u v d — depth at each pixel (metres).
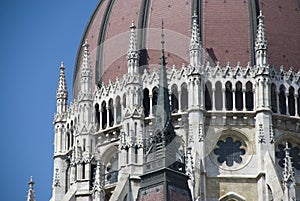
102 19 136.38
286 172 122.44
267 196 125.00
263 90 127.88
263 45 129.12
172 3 132.38
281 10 132.88
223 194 126.00
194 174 121.00
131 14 133.75
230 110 127.56
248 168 126.69
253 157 127.06
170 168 113.81
